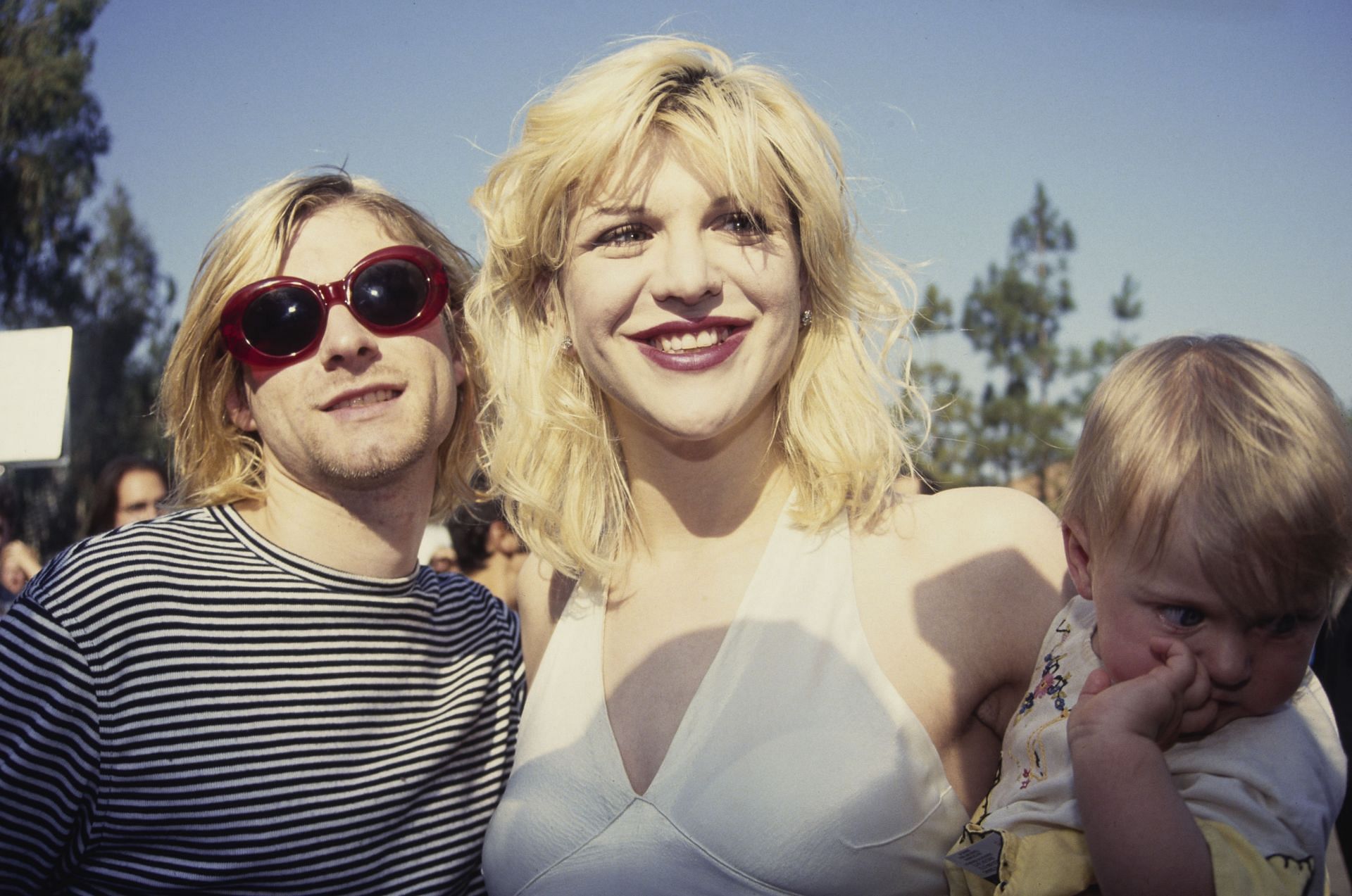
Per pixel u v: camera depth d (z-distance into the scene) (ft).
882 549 5.96
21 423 12.25
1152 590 4.28
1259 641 4.20
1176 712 4.22
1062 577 5.63
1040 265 100.42
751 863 5.29
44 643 5.61
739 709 5.64
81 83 89.76
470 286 7.49
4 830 5.56
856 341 6.25
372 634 6.42
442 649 6.84
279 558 6.27
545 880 5.82
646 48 5.99
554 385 6.84
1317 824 4.13
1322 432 4.07
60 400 12.23
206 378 6.84
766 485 6.37
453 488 7.82
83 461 98.32
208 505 6.74
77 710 5.62
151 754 5.73
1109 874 4.05
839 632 5.71
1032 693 5.21
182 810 5.77
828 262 6.10
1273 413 4.10
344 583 6.36
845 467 5.99
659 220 5.82
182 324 6.77
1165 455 4.22
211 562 6.18
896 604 5.74
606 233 5.93
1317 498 3.96
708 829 5.42
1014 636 5.59
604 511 6.85
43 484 94.02
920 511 6.08
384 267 6.39
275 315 6.29
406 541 6.62
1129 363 4.68
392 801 6.26
